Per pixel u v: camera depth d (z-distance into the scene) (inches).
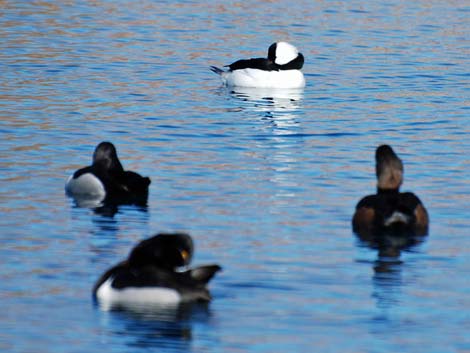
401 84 1151.6
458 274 563.8
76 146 864.9
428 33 1462.8
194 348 463.8
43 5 1611.7
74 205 701.9
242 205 700.0
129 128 932.0
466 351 464.4
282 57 1154.7
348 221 663.1
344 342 473.1
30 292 528.7
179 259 512.7
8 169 791.1
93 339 472.1
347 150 863.1
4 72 1163.9
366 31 1469.0
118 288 510.0
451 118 983.6
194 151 856.3
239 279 549.6
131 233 636.7
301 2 1697.8
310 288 539.2
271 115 1003.3
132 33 1422.2
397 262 581.9
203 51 1327.5
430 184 754.8
